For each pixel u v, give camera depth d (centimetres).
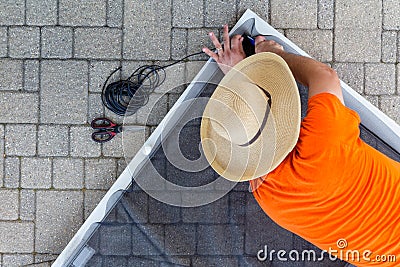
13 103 215
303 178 148
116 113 215
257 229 212
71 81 216
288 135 151
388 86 221
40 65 215
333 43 219
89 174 218
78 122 217
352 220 154
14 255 219
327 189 148
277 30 219
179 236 209
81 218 219
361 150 152
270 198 159
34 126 216
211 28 217
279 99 155
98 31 215
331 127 147
